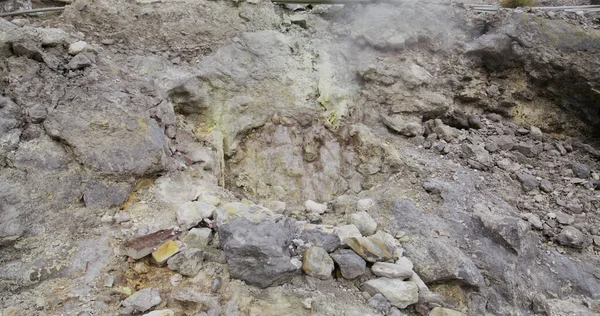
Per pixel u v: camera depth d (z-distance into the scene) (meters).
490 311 2.58
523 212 3.25
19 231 2.34
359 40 4.27
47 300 2.11
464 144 3.78
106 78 3.14
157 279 2.30
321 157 3.76
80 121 2.78
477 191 3.27
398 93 4.08
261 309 2.18
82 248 2.40
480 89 4.31
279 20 4.38
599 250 3.08
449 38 4.38
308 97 3.93
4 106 2.72
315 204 3.30
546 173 3.70
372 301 2.33
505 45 4.22
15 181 2.51
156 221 2.59
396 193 3.16
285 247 2.41
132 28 3.75
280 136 3.78
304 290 2.30
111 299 2.16
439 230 2.82
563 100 4.25
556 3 5.62
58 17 3.67
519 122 4.33
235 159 3.67
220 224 2.52
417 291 2.41
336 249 2.56
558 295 2.76
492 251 2.76
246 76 3.83
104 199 2.64
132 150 2.80
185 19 3.92
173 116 3.38
